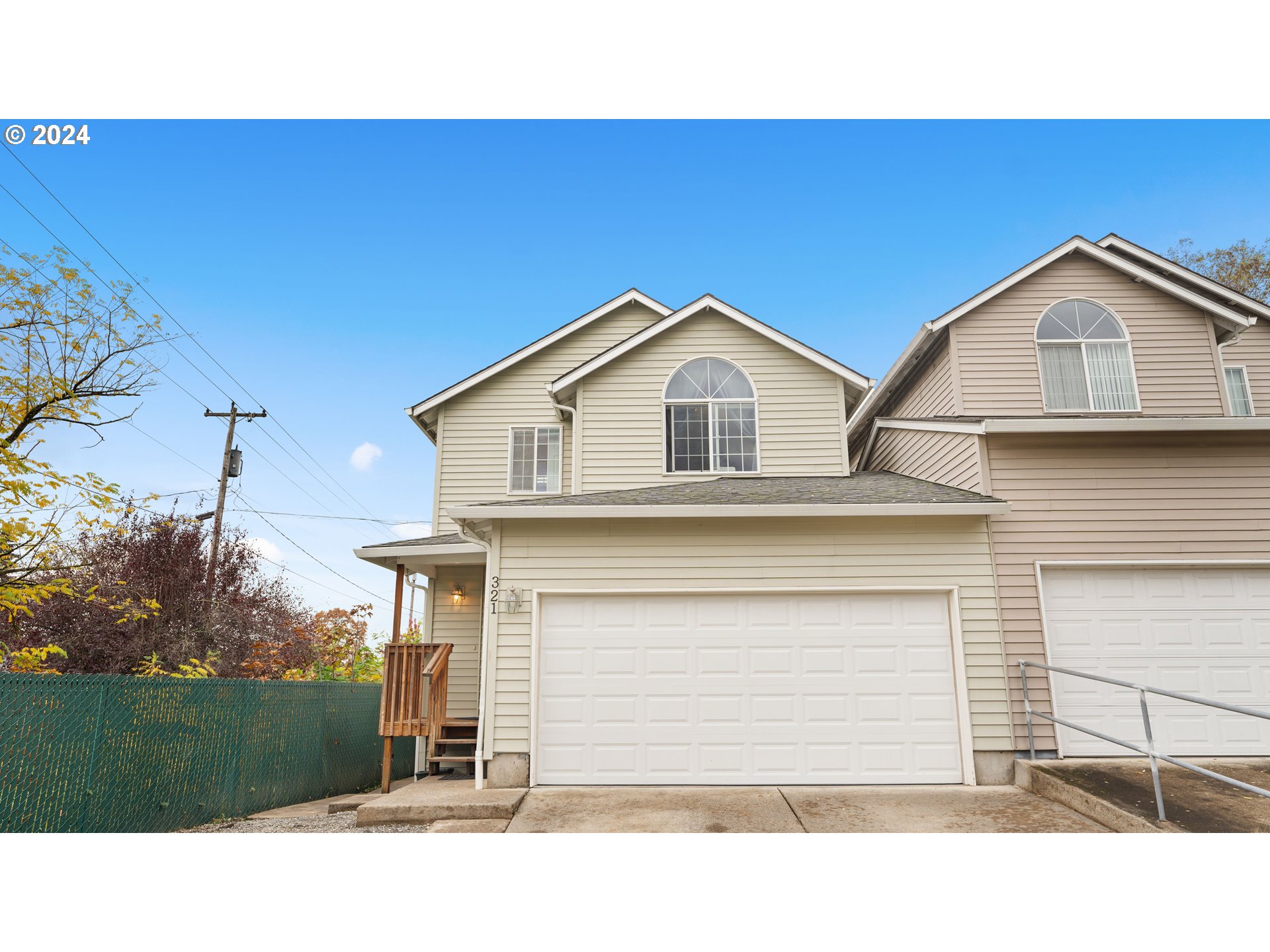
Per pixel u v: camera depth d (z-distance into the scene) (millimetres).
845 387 12320
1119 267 11406
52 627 12070
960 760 8250
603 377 12250
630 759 8352
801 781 8242
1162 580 8844
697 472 11781
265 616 16469
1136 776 7465
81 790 5879
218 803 7863
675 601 8781
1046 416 10898
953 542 8797
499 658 8547
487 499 13445
